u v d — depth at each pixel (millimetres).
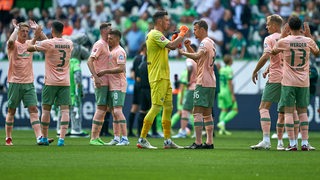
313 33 65500
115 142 41438
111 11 74812
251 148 37312
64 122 39469
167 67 37000
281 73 36594
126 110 65625
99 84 40781
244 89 66312
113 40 40656
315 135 58125
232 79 62000
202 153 33938
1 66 68562
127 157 31672
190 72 53375
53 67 38812
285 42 35406
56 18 72750
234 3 71188
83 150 35719
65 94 39219
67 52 38875
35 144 41062
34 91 40344
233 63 66562
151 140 48812
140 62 54094
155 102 36906
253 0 72125
